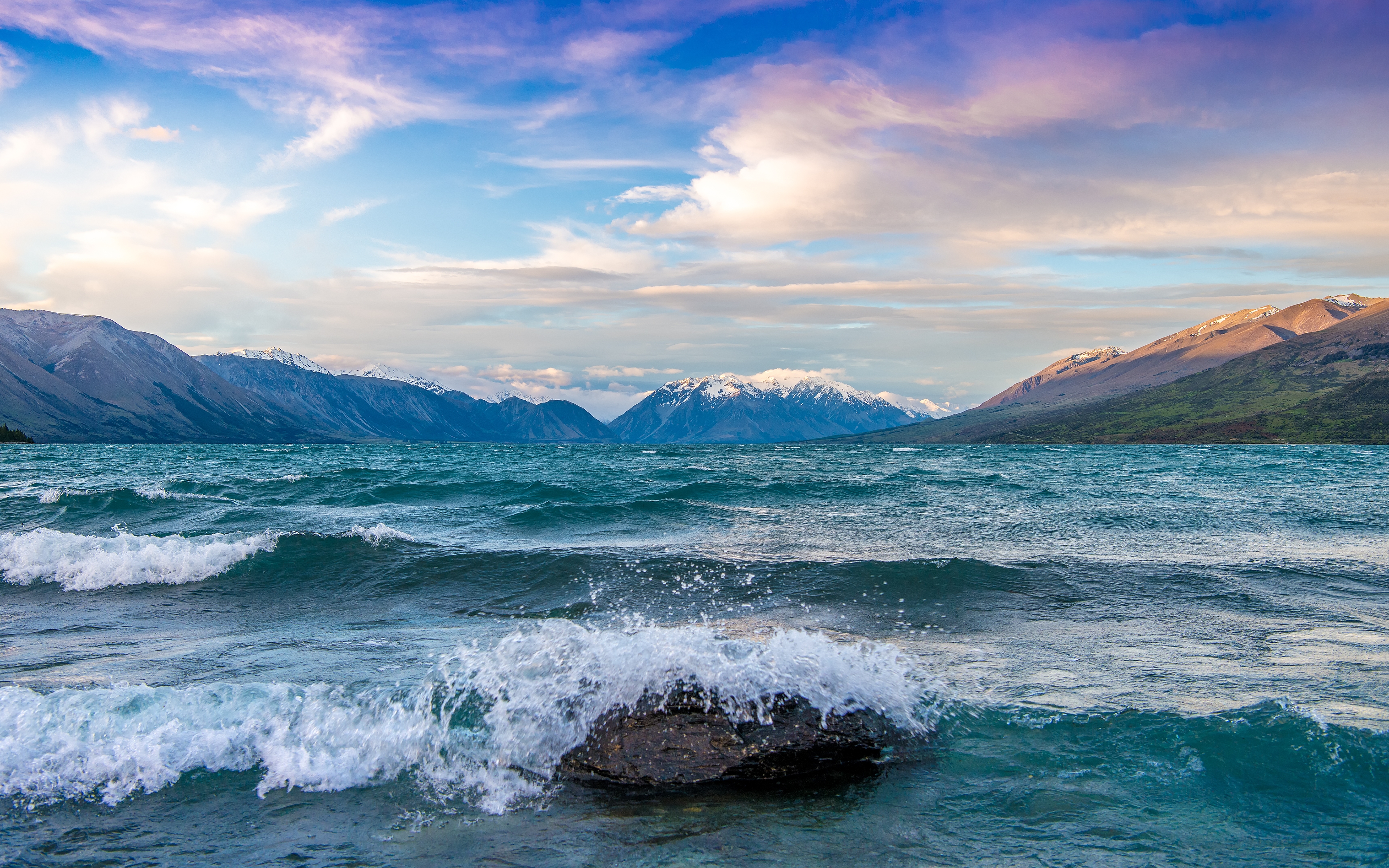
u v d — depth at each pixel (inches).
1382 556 632.4
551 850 204.8
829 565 561.3
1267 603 474.9
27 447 6018.7
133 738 264.7
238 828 216.7
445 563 586.2
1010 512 960.9
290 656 371.6
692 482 1403.8
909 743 266.4
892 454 4803.2
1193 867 191.5
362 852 203.9
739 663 310.3
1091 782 237.3
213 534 709.3
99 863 197.3
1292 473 1889.8
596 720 276.8
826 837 209.8
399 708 292.0
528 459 3144.7
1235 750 251.8
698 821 219.9
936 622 436.8
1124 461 2888.8
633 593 510.9
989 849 202.2
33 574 557.9
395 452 4884.4
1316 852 197.9
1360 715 277.3
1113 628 420.8
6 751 252.7
